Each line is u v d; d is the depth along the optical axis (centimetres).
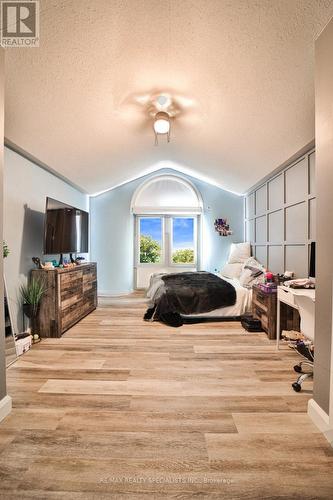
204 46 190
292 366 230
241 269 470
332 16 143
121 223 586
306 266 313
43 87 208
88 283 409
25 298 299
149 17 166
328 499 110
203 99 259
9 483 116
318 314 156
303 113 236
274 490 113
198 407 171
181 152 439
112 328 339
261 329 326
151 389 193
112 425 153
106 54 192
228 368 227
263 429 150
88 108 252
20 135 259
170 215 618
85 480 117
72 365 232
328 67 144
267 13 159
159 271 619
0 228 161
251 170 411
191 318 374
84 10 157
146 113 288
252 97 237
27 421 156
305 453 133
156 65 209
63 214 355
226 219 596
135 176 569
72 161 357
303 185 318
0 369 161
